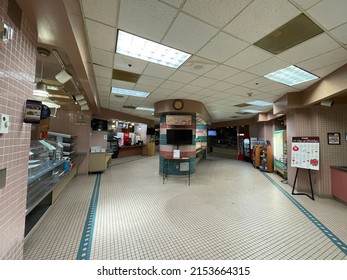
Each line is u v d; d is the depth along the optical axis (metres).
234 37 2.17
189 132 5.71
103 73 3.45
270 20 1.86
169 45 2.38
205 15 1.81
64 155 5.01
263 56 2.62
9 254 1.36
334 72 3.07
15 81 1.36
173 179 5.88
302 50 2.43
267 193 4.55
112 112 8.23
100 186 4.88
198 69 3.14
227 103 5.99
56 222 2.76
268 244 2.30
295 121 4.66
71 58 2.16
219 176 6.59
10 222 1.38
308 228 2.74
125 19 1.90
